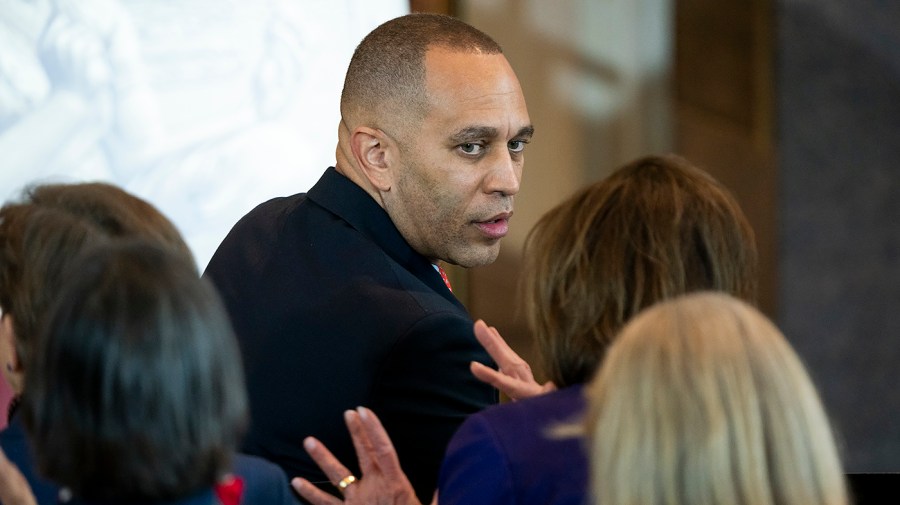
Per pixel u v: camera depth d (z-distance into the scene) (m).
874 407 14.60
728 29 13.59
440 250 5.77
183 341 3.13
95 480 3.12
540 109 12.61
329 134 10.20
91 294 3.14
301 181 10.09
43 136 9.19
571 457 3.99
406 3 10.57
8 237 4.05
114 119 9.43
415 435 5.23
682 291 4.16
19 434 4.06
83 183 4.38
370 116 5.70
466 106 5.56
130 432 3.08
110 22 9.44
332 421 5.29
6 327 4.09
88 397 3.08
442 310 5.36
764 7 13.87
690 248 4.22
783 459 3.11
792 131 14.25
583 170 12.76
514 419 4.10
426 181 5.64
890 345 14.66
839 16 14.27
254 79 9.93
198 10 9.74
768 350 3.22
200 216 9.73
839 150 14.39
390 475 4.55
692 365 3.17
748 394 3.13
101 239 4.01
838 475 3.18
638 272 4.18
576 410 4.11
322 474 5.30
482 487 3.99
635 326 3.35
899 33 14.31
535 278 4.39
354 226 5.70
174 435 3.11
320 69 10.16
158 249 3.28
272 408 5.41
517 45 12.41
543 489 3.96
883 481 5.41
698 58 13.43
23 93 9.13
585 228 4.30
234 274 5.80
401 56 5.62
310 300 5.50
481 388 5.40
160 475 3.11
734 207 4.37
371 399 5.23
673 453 3.10
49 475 3.19
